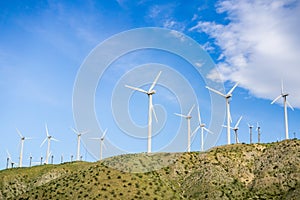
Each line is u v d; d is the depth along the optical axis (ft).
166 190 374.22
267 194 399.24
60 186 384.27
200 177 423.23
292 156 440.86
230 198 389.60
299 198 363.35
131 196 342.44
